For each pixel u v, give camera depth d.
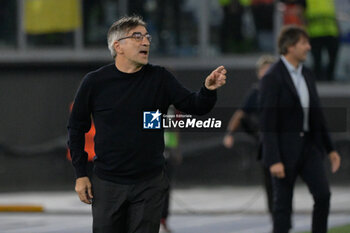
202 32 52.84
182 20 53.00
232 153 51.25
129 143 17.95
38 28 52.44
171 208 41.97
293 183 25.03
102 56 52.75
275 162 24.69
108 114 18.02
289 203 24.98
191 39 52.91
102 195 18.14
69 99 52.19
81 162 18.55
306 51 25.09
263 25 52.47
